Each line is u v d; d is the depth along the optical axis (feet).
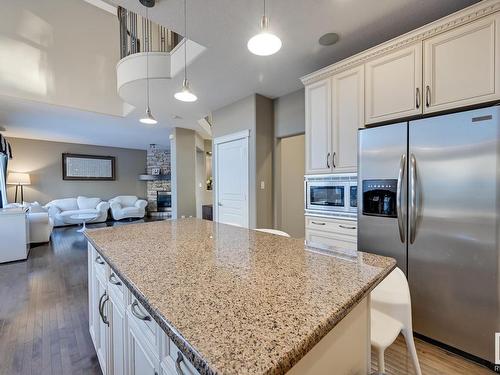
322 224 8.52
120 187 29.94
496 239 4.95
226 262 3.62
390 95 6.72
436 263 5.71
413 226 5.99
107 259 3.84
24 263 12.85
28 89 13.46
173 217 19.77
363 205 6.99
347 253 4.10
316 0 6.04
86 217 22.16
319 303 2.37
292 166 15.02
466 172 5.26
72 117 16.66
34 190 24.53
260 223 12.05
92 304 6.03
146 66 10.34
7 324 7.31
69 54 14.70
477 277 5.20
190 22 6.84
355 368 2.76
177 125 18.84
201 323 2.02
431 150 5.72
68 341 6.53
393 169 6.34
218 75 9.97
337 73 7.95
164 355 2.60
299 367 1.98
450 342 5.62
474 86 5.41
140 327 3.24
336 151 8.02
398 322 4.00
